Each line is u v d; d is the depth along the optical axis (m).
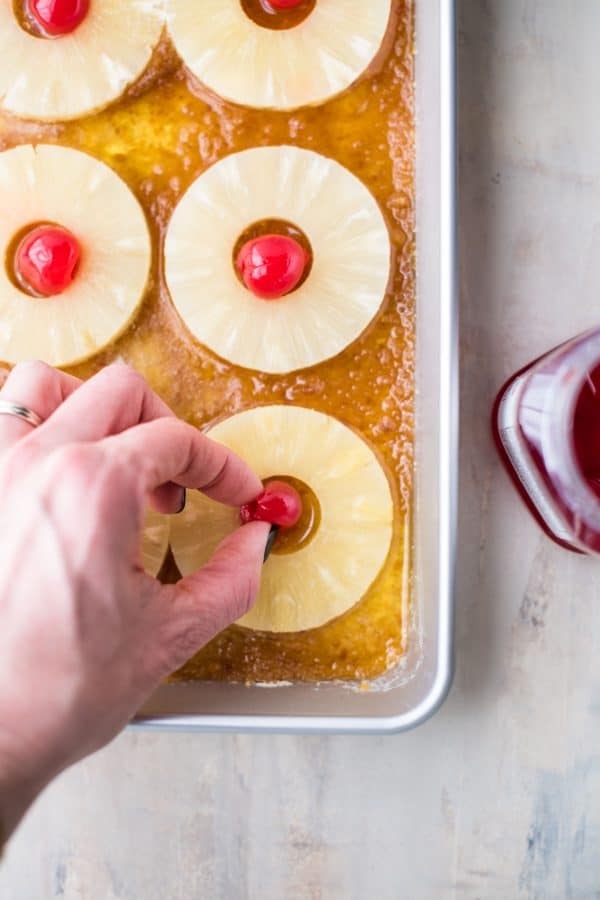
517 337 0.45
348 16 0.41
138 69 0.41
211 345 0.41
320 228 0.41
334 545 0.42
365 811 0.46
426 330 0.42
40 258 0.40
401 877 0.46
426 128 0.41
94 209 0.41
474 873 0.46
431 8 0.40
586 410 0.40
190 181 0.42
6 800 0.30
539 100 0.44
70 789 0.46
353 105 0.42
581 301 0.45
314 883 0.46
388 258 0.41
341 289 0.41
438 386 0.40
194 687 0.42
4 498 0.30
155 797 0.46
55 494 0.30
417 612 0.43
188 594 0.34
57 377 0.35
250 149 0.41
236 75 0.41
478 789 0.46
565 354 0.40
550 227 0.45
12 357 0.41
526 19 0.44
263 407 0.42
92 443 0.31
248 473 0.37
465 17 0.44
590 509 0.40
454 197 0.39
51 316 0.41
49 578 0.29
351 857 0.46
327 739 0.46
